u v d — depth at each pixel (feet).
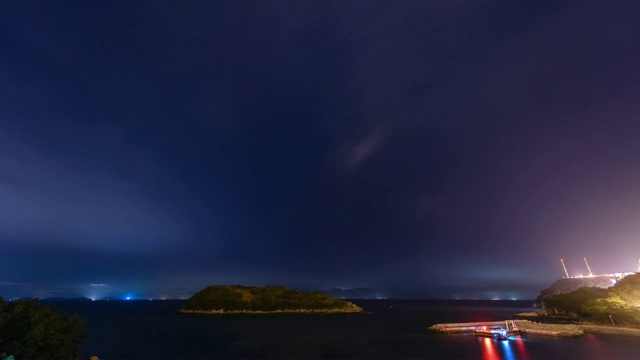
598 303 340.39
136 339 272.31
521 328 272.51
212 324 405.59
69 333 116.16
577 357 169.68
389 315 557.74
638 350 188.65
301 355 196.24
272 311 605.31
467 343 227.81
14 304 114.32
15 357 99.91
